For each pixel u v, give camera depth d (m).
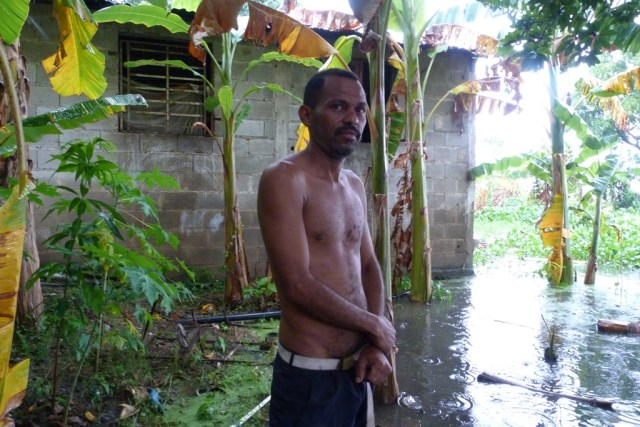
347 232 2.10
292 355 2.01
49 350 4.20
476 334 5.90
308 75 8.46
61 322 3.28
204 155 7.94
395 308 7.12
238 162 8.17
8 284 1.81
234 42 6.62
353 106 2.01
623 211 16.00
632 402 4.06
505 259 11.60
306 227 1.99
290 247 1.90
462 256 9.53
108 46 7.38
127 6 5.46
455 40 7.91
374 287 2.31
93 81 4.19
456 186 9.40
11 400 1.85
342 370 2.04
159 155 7.72
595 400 4.00
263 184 1.95
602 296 7.94
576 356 5.16
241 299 6.70
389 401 3.96
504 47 4.54
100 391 3.57
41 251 7.12
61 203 3.30
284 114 8.36
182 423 3.44
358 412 2.19
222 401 3.80
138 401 3.56
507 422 3.69
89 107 3.36
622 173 9.15
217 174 8.01
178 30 5.73
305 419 2.00
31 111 7.10
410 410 3.85
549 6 4.07
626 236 12.09
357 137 2.03
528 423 3.68
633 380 4.53
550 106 8.39
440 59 9.16
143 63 6.18
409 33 7.06
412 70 7.23
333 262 2.04
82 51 3.88
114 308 3.40
